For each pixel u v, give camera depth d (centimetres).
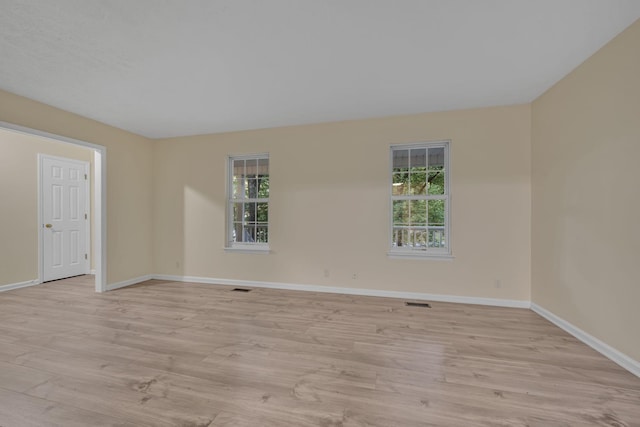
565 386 184
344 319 301
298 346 239
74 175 509
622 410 162
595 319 237
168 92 312
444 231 375
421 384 186
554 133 292
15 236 428
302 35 214
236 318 304
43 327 278
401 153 392
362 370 202
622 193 210
